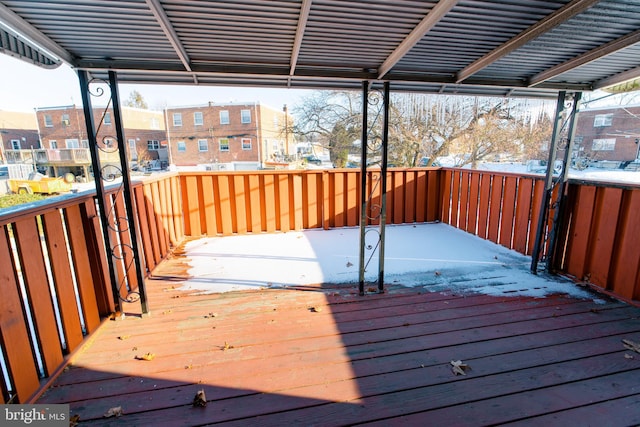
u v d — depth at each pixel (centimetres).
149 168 2712
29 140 3002
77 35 180
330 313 254
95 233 237
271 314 254
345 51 214
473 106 931
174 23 170
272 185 486
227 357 202
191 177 461
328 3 155
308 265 359
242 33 184
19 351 163
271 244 436
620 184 260
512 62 241
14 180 1627
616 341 213
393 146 996
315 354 204
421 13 167
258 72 237
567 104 305
